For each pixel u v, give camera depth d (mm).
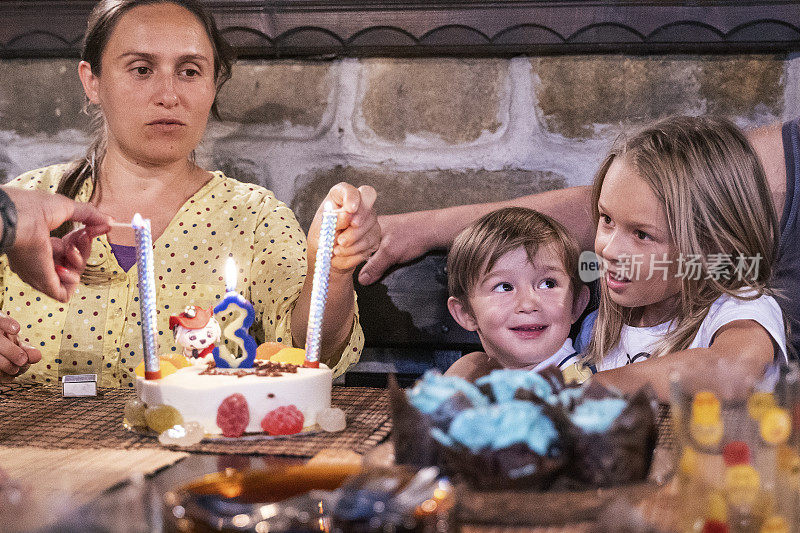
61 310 1284
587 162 1441
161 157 1270
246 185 1415
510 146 1460
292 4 1453
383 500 521
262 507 577
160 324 1289
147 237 821
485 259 1297
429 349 1467
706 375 539
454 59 1450
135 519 420
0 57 1543
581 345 1337
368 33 1446
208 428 801
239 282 1316
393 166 1493
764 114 1397
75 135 1551
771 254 1245
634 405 588
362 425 857
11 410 935
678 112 1413
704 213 1184
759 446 526
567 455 565
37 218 810
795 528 523
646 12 1380
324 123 1501
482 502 553
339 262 1112
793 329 1281
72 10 1499
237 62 1498
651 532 516
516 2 1401
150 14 1216
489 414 560
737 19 1365
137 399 862
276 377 833
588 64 1420
